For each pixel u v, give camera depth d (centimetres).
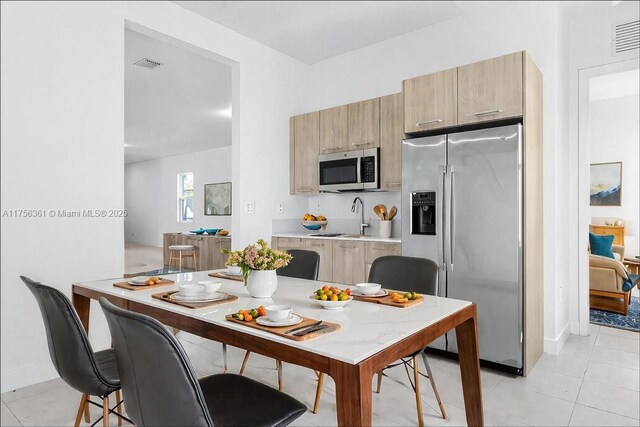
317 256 265
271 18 359
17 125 249
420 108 317
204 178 1034
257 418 128
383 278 237
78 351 150
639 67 334
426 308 168
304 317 151
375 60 414
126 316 103
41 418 211
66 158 269
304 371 275
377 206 389
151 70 478
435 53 372
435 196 303
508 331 271
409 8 343
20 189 250
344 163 400
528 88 277
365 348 117
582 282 367
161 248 1130
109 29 290
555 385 254
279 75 434
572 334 369
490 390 246
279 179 437
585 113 363
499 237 273
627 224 589
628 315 434
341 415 112
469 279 286
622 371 277
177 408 102
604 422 209
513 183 268
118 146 294
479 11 346
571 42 369
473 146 285
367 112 389
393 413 215
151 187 1218
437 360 296
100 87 285
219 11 346
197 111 659
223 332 144
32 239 255
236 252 188
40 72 258
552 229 313
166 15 326
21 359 251
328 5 338
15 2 248
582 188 366
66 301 148
